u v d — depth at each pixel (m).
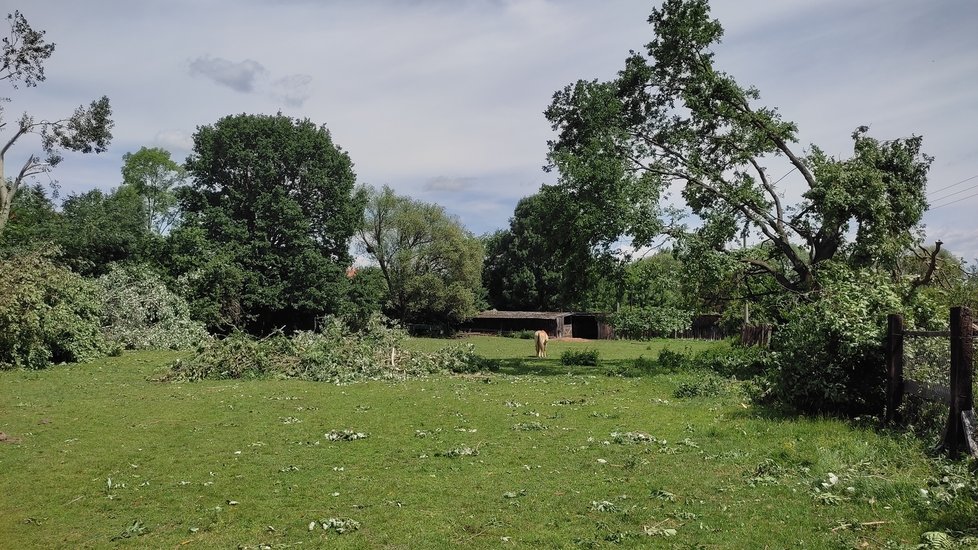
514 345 50.69
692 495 6.96
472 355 25.50
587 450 9.48
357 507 6.89
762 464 8.09
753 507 6.41
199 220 45.88
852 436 9.48
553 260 26.06
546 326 69.56
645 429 11.23
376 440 10.49
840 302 12.06
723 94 24.56
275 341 22.27
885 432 9.71
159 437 10.78
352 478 8.09
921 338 9.82
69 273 25.17
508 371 24.44
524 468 8.41
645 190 23.09
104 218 40.84
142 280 32.94
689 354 28.41
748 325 29.31
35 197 47.44
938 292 16.77
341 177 51.91
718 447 9.38
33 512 6.93
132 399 15.32
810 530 5.69
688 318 24.08
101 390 16.94
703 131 26.03
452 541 5.79
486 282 79.25
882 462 7.97
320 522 6.38
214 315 39.78
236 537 6.07
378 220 66.19
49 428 11.54
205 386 18.11
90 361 24.00
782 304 21.78
